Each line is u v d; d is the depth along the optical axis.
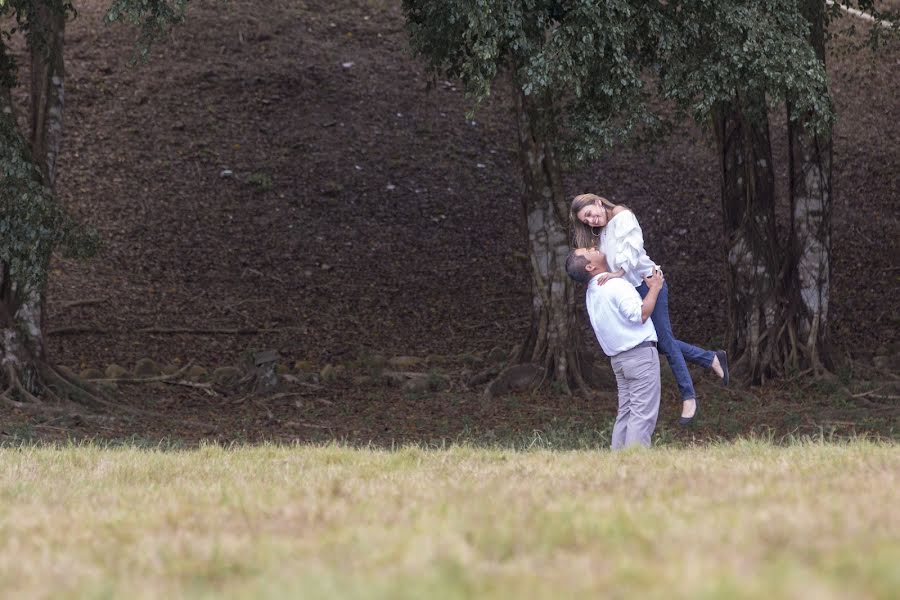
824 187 60.94
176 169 95.56
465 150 103.38
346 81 111.44
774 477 19.58
